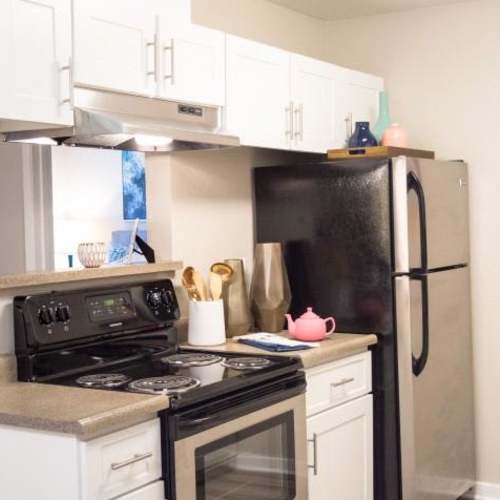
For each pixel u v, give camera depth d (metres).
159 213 3.40
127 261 3.26
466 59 4.13
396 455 3.48
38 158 3.69
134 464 2.29
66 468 2.17
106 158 4.96
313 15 4.31
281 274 3.56
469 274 4.10
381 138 3.96
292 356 3.00
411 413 3.49
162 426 2.38
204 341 3.24
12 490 2.27
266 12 4.00
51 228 3.72
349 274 3.54
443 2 4.10
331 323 3.59
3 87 2.32
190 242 3.48
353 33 4.39
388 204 3.45
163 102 2.89
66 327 2.73
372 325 3.50
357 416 3.38
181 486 2.38
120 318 2.93
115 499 2.23
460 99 4.15
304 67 3.61
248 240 3.82
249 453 2.67
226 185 3.67
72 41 2.53
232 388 2.58
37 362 2.64
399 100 4.30
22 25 2.37
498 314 4.11
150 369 2.84
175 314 3.16
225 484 2.57
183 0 2.95
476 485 4.20
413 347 3.51
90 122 2.55
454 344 3.89
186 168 3.45
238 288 3.43
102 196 4.95
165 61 2.87
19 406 2.29
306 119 3.62
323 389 3.17
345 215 3.55
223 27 3.71
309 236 3.64
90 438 2.15
